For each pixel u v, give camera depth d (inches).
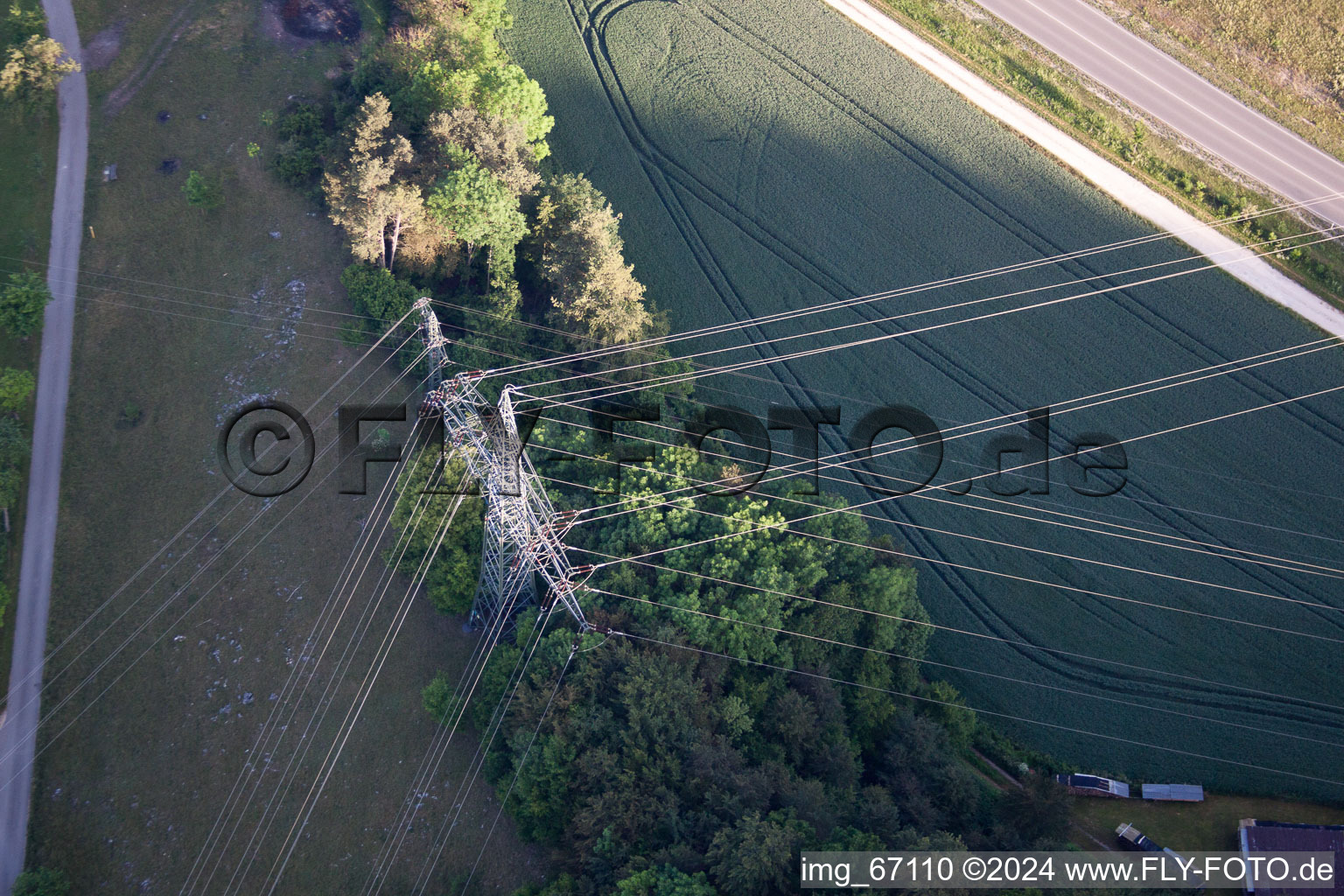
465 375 3053.6
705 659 3316.9
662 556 3553.2
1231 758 3757.4
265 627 3538.4
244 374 4067.4
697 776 2935.5
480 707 3299.7
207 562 3639.3
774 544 3585.1
